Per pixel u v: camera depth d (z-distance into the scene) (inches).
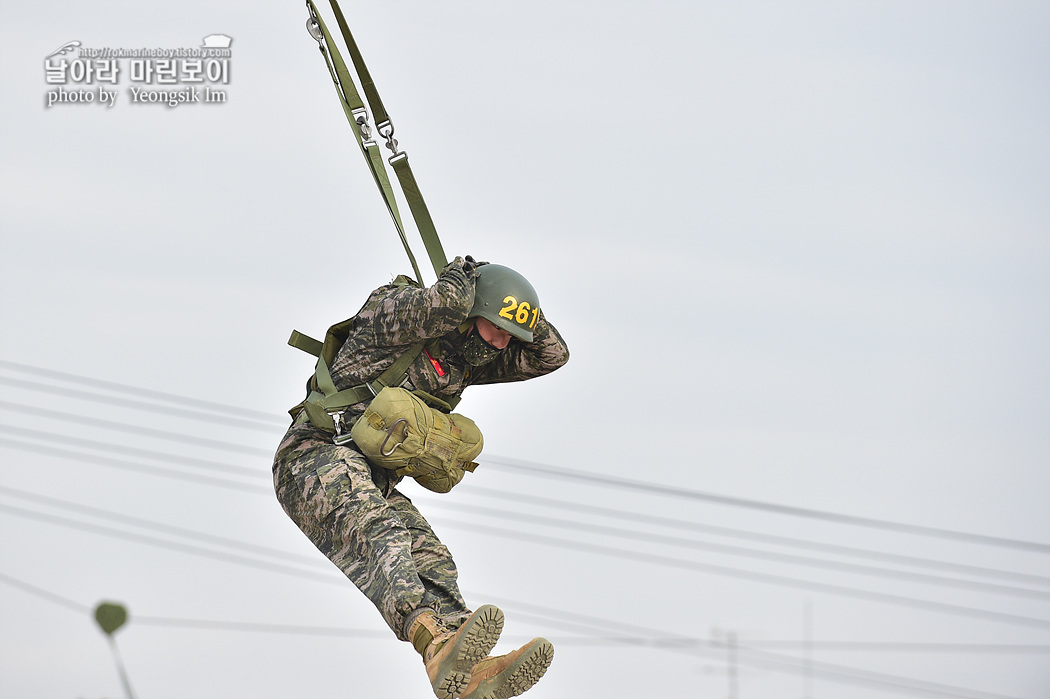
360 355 780.0
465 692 709.9
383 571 714.8
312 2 795.4
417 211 804.6
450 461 776.3
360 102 804.0
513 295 778.2
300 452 774.5
